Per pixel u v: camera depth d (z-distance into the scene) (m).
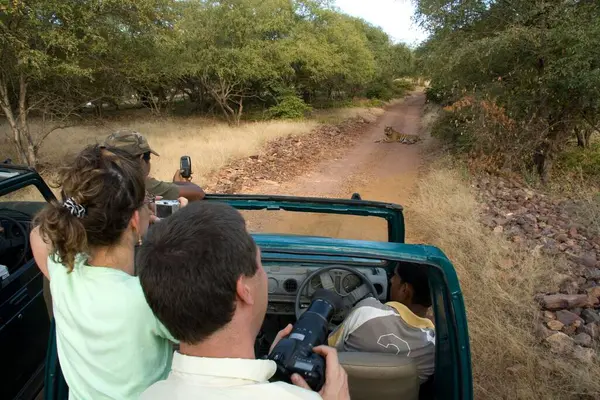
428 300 2.39
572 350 4.06
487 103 11.53
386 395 1.86
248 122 24.16
